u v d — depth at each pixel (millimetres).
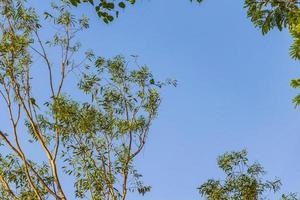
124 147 15625
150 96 16031
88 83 16266
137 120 15742
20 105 14953
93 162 15516
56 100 15492
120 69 16359
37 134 14789
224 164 18375
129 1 8195
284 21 8586
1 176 15070
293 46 5664
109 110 16156
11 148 14383
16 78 15172
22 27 15766
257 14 8820
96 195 15328
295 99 5625
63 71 15898
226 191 18141
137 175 15789
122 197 15086
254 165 18250
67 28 16062
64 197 14180
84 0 8508
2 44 15133
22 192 15875
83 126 15586
